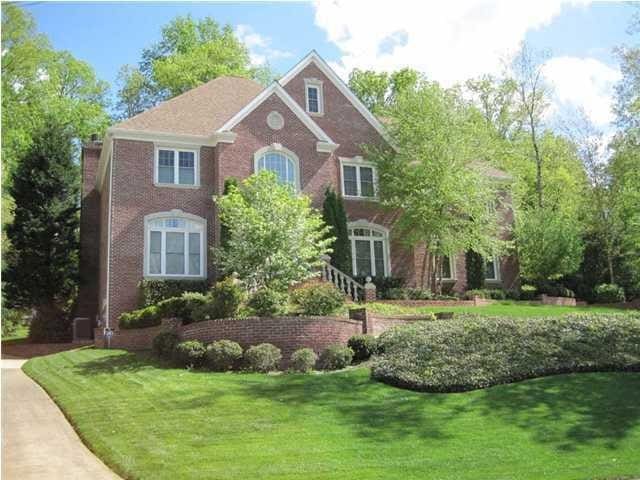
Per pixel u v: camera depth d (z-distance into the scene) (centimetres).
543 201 4559
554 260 3597
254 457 1121
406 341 1844
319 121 3331
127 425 1313
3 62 3881
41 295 3105
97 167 3547
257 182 2345
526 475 1072
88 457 1171
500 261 3659
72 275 3170
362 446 1185
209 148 2984
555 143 4962
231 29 5247
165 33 5312
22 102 4206
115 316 2667
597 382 1580
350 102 3425
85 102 4781
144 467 1081
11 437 1295
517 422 1327
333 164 3259
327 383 1584
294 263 2147
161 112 3027
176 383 1616
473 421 1331
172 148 2923
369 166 3384
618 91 3466
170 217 2850
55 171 3186
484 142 3219
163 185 2866
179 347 1848
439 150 3023
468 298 3219
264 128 3023
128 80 5284
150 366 1875
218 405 1417
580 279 3947
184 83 4728
